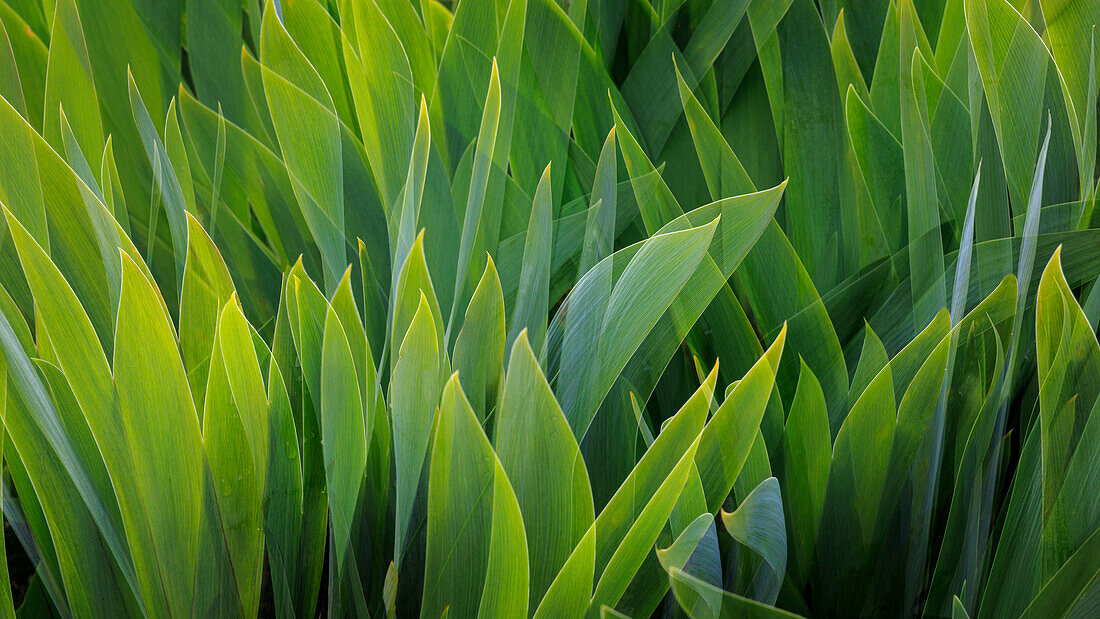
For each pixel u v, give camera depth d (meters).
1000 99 0.77
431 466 0.72
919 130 0.76
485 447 0.71
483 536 0.73
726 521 0.71
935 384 0.75
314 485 0.77
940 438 0.77
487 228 0.77
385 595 0.75
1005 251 0.77
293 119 0.76
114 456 0.72
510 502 0.69
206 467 0.74
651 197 0.77
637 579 0.74
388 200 0.77
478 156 0.74
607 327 0.73
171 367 0.72
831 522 0.77
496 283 0.73
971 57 0.77
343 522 0.74
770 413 0.77
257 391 0.74
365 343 0.75
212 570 0.74
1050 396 0.74
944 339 0.74
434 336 0.72
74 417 0.75
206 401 0.73
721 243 0.75
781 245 0.77
